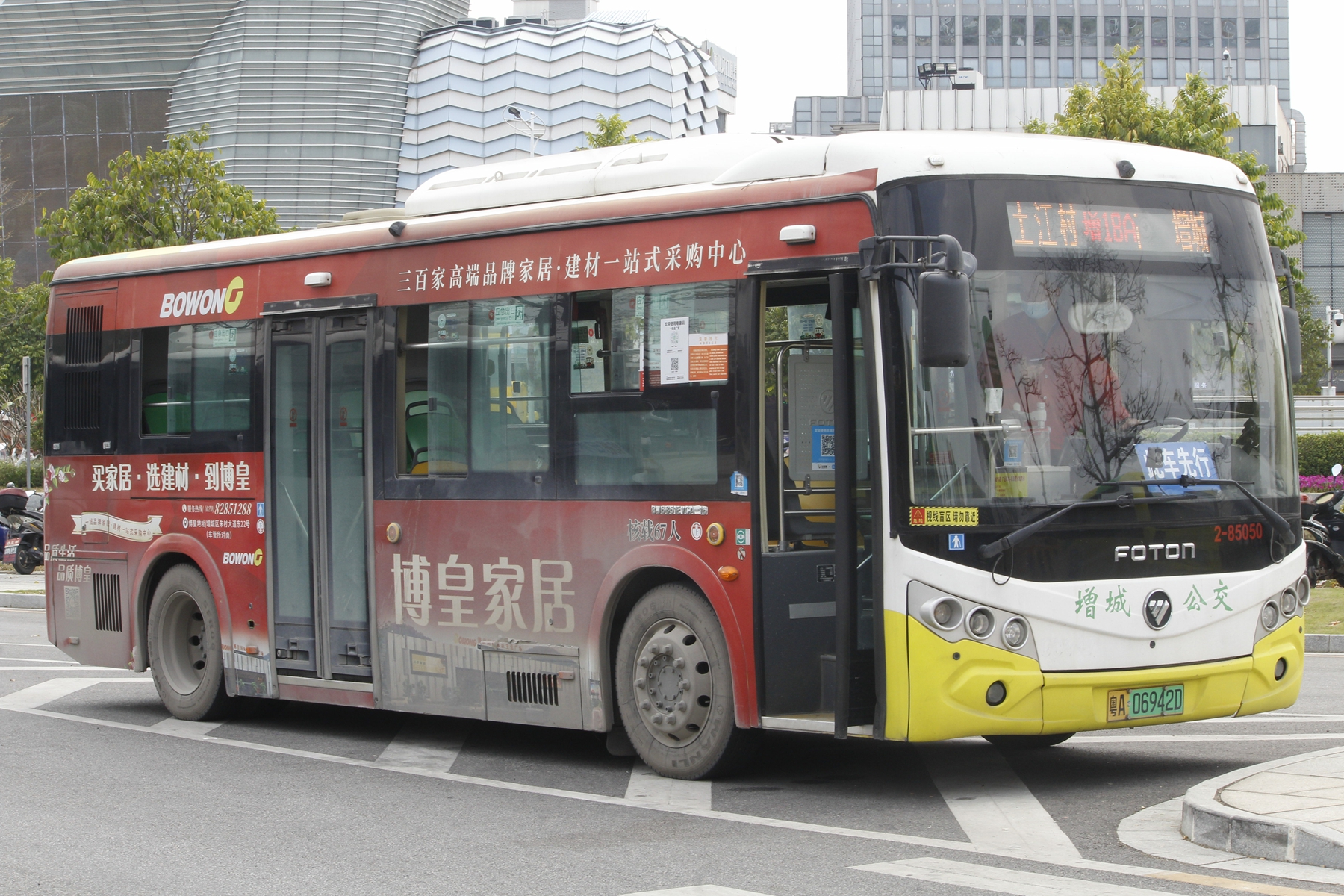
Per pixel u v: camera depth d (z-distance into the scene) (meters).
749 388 7.81
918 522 7.08
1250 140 71.94
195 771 9.02
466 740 10.21
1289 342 8.20
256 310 10.70
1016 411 7.20
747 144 8.46
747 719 7.80
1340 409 40.03
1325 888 5.53
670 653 8.20
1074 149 7.61
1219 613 7.54
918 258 7.18
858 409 7.51
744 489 7.80
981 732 7.07
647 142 9.00
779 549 7.79
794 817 7.24
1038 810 7.23
